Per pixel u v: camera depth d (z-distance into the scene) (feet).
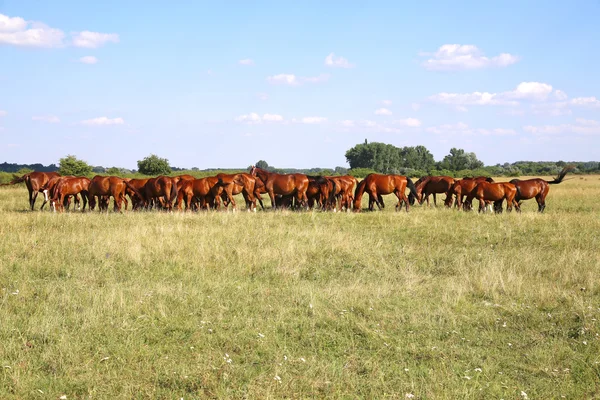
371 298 29.91
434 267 38.63
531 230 53.93
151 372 19.86
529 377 20.10
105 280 33.17
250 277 35.19
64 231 50.49
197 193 73.31
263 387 18.72
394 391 18.67
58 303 27.81
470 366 21.09
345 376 19.75
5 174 151.43
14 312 26.66
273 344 22.86
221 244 43.24
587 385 19.24
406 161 360.69
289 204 80.23
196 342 22.86
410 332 24.71
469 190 78.95
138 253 39.01
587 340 23.57
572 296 30.32
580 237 48.98
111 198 106.63
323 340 23.58
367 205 93.66
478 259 40.45
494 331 25.29
